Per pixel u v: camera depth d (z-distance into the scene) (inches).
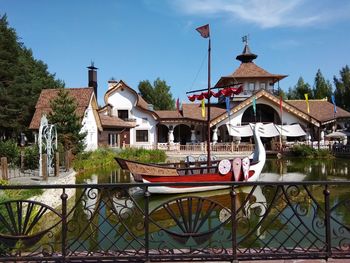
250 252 203.6
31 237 200.2
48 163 711.7
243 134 1670.8
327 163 1240.2
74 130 1070.4
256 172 762.8
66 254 197.9
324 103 2020.2
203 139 1870.1
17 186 188.2
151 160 1387.8
